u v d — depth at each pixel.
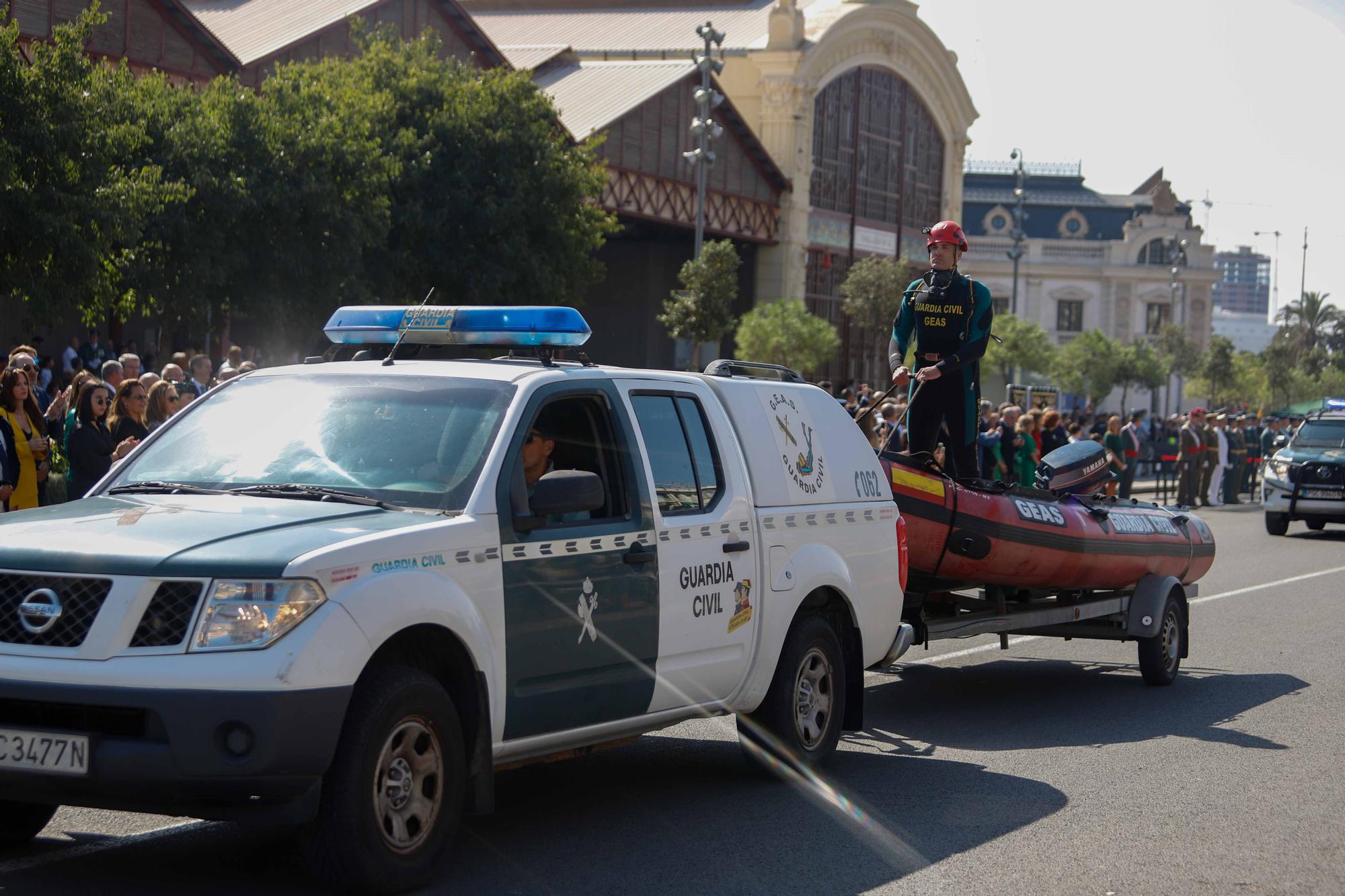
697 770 7.39
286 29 36.84
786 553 6.86
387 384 5.90
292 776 4.55
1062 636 10.36
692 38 58.06
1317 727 8.94
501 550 5.33
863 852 5.88
